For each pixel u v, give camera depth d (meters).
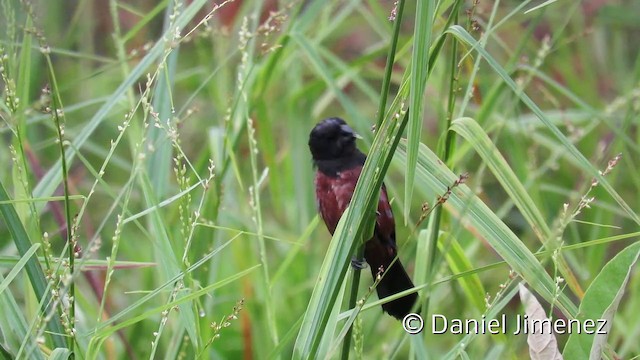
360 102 13.53
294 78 11.24
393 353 7.50
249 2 10.27
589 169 5.52
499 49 11.92
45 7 11.89
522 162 9.97
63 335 5.45
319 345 5.70
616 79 12.30
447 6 6.16
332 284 5.63
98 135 13.16
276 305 10.05
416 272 7.11
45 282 5.65
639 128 9.89
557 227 5.66
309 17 9.06
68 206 5.36
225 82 9.84
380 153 5.48
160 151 7.76
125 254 11.45
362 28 13.48
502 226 5.72
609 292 5.88
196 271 7.90
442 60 9.86
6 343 5.66
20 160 6.20
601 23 12.27
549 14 12.12
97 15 12.73
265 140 9.84
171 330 8.71
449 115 6.53
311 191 10.62
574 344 5.95
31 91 11.31
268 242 10.99
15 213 5.63
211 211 8.12
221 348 10.02
